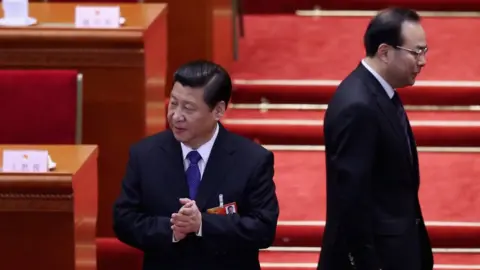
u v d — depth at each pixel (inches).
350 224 528.7
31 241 506.0
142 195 497.4
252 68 870.4
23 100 612.7
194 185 494.9
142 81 644.1
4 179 491.8
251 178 489.4
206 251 483.2
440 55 883.4
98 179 657.0
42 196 497.0
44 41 635.5
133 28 634.8
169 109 489.1
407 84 541.3
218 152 493.4
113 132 650.8
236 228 481.1
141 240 488.1
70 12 705.0
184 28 785.6
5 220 503.5
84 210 524.4
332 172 537.6
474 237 721.0
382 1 970.7
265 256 711.7
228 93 490.0
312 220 723.4
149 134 664.4
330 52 896.3
